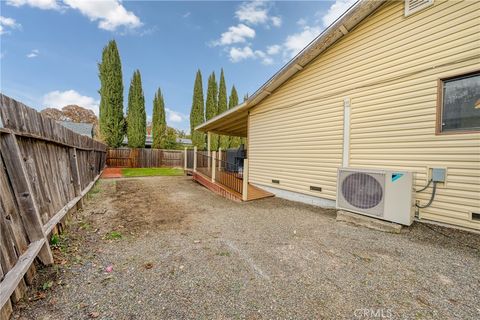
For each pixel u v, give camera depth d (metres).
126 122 17.66
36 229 2.07
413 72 3.66
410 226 3.47
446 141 3.32
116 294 1.82
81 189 4.89
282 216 4.31
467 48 3.11
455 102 3.26
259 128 7.06
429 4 3.46
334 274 2.17
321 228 3.58
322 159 5.20
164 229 3.46
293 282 2.04
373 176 3.58
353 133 4.55
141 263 2.36
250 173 7.43
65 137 3.66
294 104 5.88
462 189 3.18
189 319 1.57
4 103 1.85
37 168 2.54
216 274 2.16
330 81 4.98
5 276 1.56
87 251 2.59
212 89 21.86
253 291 1.90
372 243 2.93
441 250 2.68
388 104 3.99
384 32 4.03
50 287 1.87
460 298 1.80
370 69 4.25
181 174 11.80
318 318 1.59
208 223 3.82
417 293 1.87
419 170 3.60
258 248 2.79
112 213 4.28
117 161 15.30
